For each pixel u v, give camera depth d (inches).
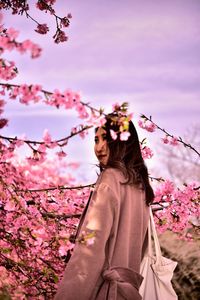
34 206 185.9
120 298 116.7
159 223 198.7
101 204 117.4
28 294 178.5
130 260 121.4
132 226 122.9
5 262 181.5
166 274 127.3
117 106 126.8
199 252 248.1
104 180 120.2
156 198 199.0
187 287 225.5
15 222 173.5
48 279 180.4
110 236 119.0
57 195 195.2
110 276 116.1
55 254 183.2
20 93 138.3
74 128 149.6
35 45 127.0
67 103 135.0
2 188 167.5
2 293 174.6
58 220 177.9
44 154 157.4
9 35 127.9
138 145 128.3
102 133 126.6
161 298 125.7
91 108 132.2
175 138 203.9
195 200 199.5
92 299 116.1
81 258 114.7
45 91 137.8
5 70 146.7
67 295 113.5
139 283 119.3
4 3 223.1
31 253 181.0
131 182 122.8
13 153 172.4
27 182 209.0
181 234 242.1
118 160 123.9
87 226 116.3
